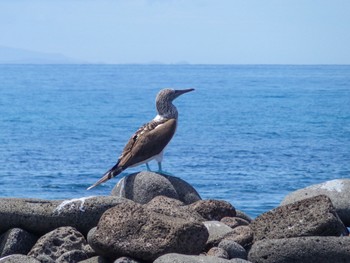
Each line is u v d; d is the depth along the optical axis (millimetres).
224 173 37656
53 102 105125
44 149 47938
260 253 11711
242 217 14266
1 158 43312
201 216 13305
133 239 11469
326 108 91625
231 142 52562
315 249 11539
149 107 94375
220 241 12234
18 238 12453
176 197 14062
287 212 12430
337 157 44781
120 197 12945
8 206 12828
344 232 12594
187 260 10797
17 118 75812
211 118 74938
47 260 11656
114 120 73688
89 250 12047
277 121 72188
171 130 14836
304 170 39344
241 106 94938
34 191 32531
